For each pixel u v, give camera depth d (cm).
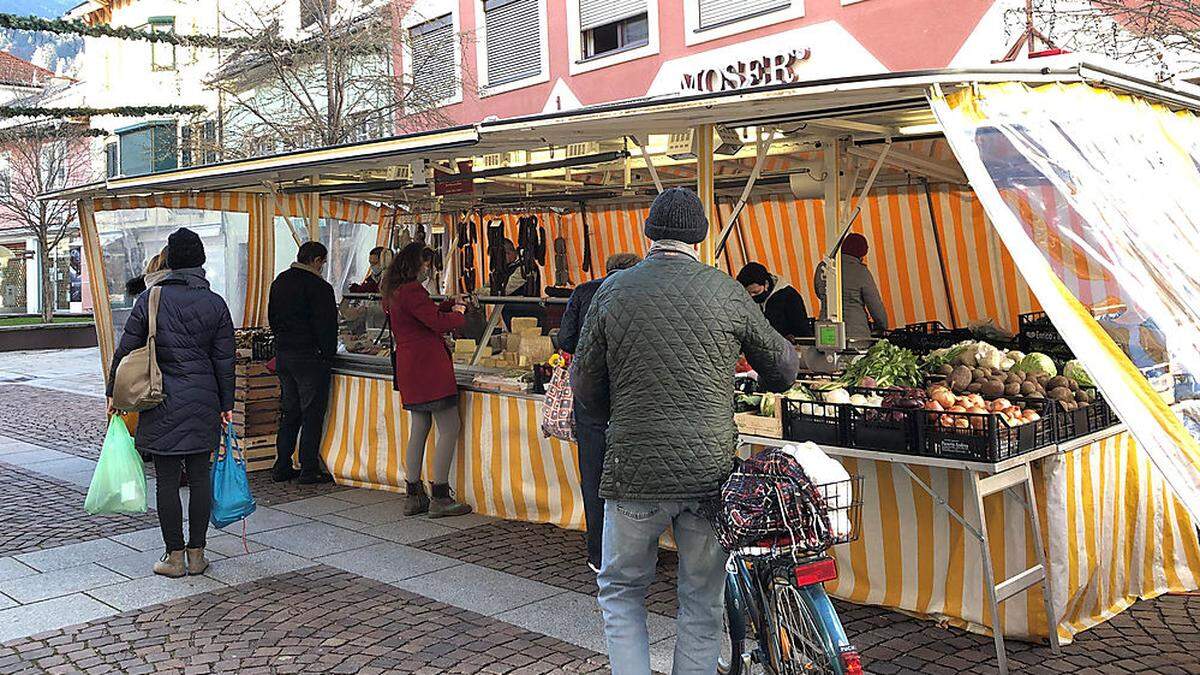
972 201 1013
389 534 678
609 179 919
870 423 457
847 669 324
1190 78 865
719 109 498
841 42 1221
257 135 1902
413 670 453
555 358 626
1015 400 475
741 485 341
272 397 891
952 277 1045
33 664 467
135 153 3091
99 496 584
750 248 1191
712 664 372
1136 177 463
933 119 620
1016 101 457
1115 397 343
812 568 340
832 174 693
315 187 888
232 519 608
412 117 1769
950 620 480
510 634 494
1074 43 917
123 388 567
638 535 363
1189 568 544
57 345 2633
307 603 544
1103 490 488
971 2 1088
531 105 1641
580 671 449
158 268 636
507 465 702
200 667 460
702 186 588
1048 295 371
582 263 1327
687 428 353
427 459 753
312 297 816
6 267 4047
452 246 1073
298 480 843
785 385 381
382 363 826
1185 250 439
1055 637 450
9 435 1167
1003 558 459
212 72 2475
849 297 812
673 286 362
